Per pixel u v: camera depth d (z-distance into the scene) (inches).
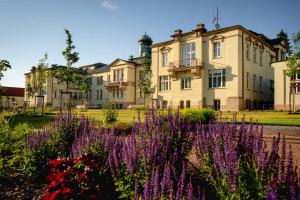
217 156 146.6
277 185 109.1
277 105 1087.6
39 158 216.4
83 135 226.5
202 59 1307.8
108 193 168.9
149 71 1626.5
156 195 114.0
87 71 2416.3
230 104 1200.8
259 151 137.2
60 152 239.9
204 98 1295.5
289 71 947.3
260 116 804.6
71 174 154.9
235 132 167.6
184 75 1376.7
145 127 197.6
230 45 1222.3
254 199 120.0
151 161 154.1
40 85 1753.2
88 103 2309.3
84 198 144.9
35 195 178.4
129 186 149.3
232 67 1207.6
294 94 1004.6
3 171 200.1
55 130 266.8
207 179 160.2
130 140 174.9
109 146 195.2
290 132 470.3
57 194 133.7
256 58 1349.7
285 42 1612.9
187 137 203.0
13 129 245.3
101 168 176.6
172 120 204.5
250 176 126.6
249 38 1280.8
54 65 1233.4
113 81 2010.3
